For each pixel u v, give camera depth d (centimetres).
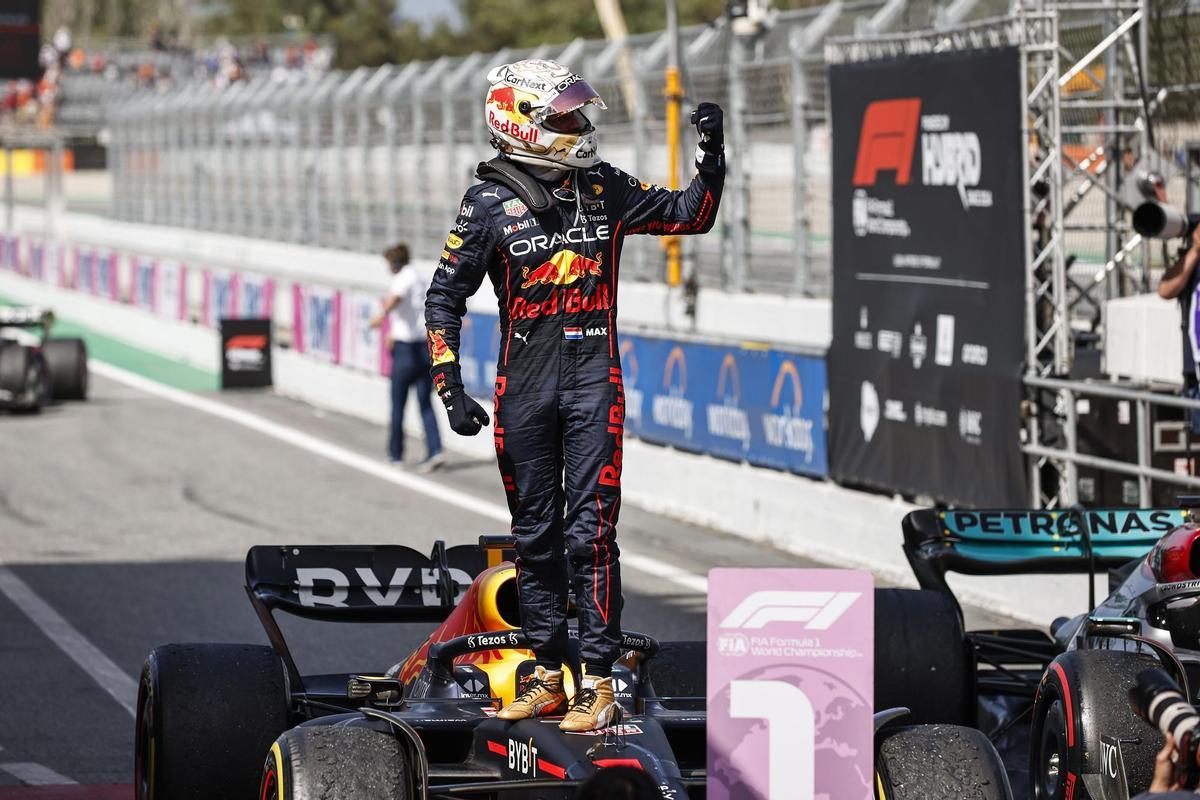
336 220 11900
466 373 7381
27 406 8412
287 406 8862
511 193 1934
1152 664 2280
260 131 13138
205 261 13988
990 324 4378
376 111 11262
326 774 1828
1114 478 4194
